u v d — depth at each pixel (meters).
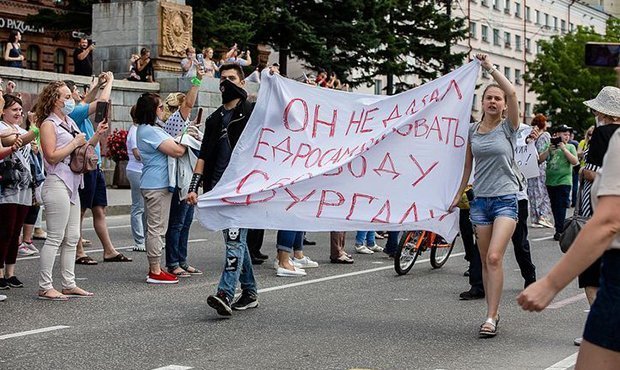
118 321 7.91
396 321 8.13
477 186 7.55
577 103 61.62
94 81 10.47
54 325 7.68
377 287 10.17
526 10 76.81
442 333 7.63
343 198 8.23
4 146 8.85
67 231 9.03
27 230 12.36
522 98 77.25
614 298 3.32
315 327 7.79
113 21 27.77
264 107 8.38
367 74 40.81
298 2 36.47
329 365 6.41
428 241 11.59
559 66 62.66
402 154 8.22
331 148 8.37
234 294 8.08
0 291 9.27
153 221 10.03
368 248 13.75
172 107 11.36
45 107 8.54
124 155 24.06
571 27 84.94
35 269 10.92
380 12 37.91
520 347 7.11
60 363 6.36
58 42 46.06
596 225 3.28
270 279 10.60
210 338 7.27
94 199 11.58
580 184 7.07
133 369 6.23
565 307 9.05
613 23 66.25
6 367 6.22
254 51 36.59
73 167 8.76
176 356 6.63
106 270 11.01
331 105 8.47
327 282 10.46
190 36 28.20
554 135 16.44
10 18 43.72
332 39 36.91
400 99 8.38
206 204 8.16
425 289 10.09
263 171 8.30
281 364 6.42
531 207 18.86
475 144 7.54
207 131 8.29
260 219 8.14
